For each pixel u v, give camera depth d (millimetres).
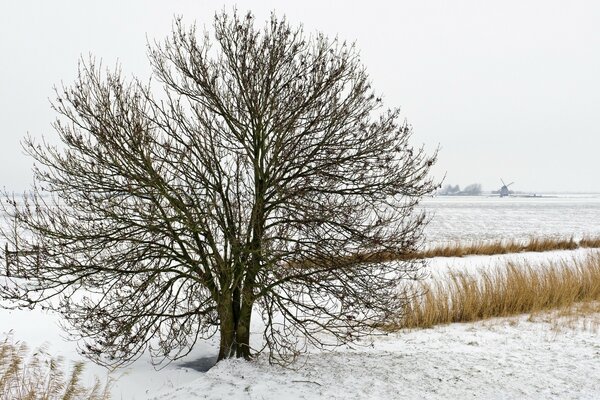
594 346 8516
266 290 7160
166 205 7219
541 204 134500
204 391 6191
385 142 7266
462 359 7809
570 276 13711
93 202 6738
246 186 7512
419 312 11148
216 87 7340
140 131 6633
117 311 7012
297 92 7219
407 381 6637
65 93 6676
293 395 6055
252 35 7207
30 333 9055
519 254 21359
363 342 9711
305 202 7320
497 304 12211
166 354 7602
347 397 6000
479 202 161875
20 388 5996
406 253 7496
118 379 7074
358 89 7414
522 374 6926
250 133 7430
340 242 7102
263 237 7230
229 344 7648
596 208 101875
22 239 6492
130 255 7117
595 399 5961
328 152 7270
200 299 7789
